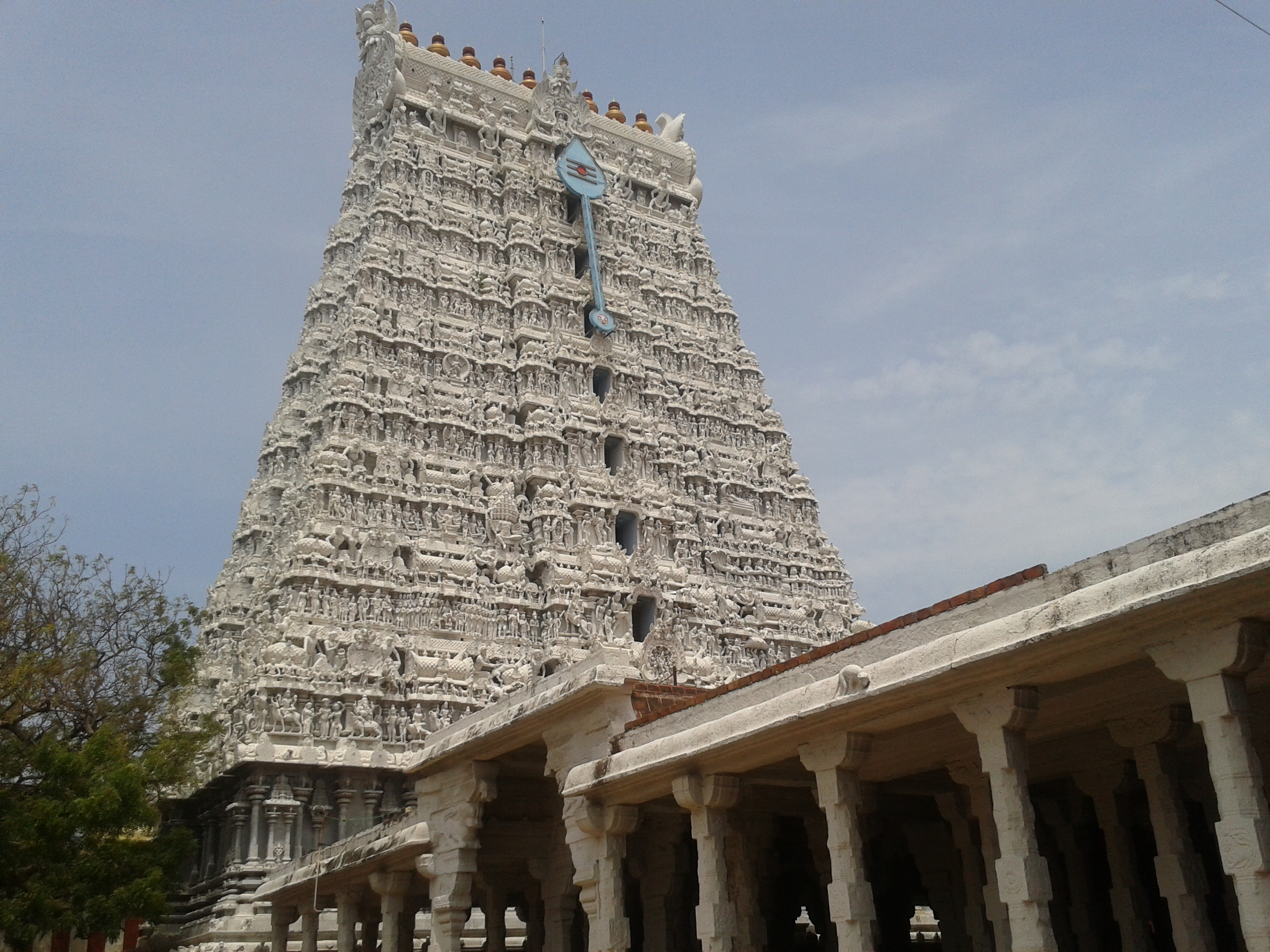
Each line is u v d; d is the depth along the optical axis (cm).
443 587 5769
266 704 4969
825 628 6994
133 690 4353
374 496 5850
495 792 2944
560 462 6538
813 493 7538
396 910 3338
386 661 5369
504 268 7156
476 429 6431
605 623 6006
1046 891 1531
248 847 4747
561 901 3184
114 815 3534
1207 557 1338
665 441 7000
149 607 4575
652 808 2434
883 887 3269
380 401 6159
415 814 3338
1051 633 1476
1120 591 1428
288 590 5431
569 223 7694
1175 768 1914
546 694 2603
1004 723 1609
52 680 4097
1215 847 2433
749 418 7581
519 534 6162
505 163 7488
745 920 2461
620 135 8331
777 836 2922
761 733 1908
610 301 7362
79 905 3528
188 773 4428
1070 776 2530
